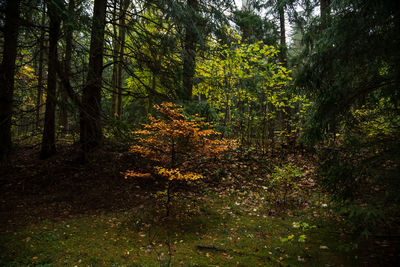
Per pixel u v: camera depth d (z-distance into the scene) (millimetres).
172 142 5570
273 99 8602
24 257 3621
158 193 5977
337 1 3494
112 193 6496
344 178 3223
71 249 3916
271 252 3777
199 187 6852
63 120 8938
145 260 3604
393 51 2945
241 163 8109
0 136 6805
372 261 3156
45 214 5340
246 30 11016
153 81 9789
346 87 3541
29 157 8305
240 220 5023
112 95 11719
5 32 5055
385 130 3996
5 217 5086
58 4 4539
